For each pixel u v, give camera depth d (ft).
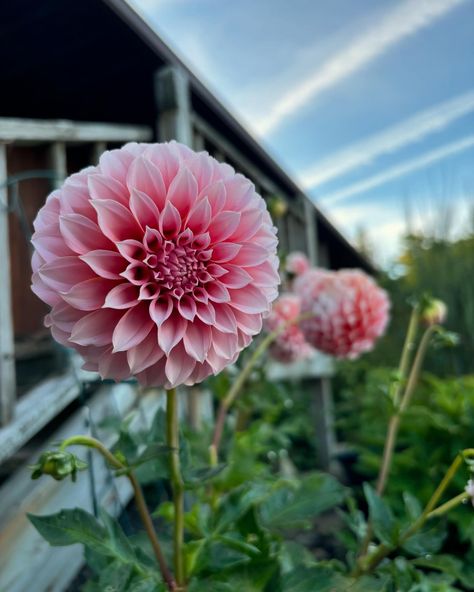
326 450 3.60
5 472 1.59
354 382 4.43
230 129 2.55
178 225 0.62
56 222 0.60
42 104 2.75
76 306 0.57
